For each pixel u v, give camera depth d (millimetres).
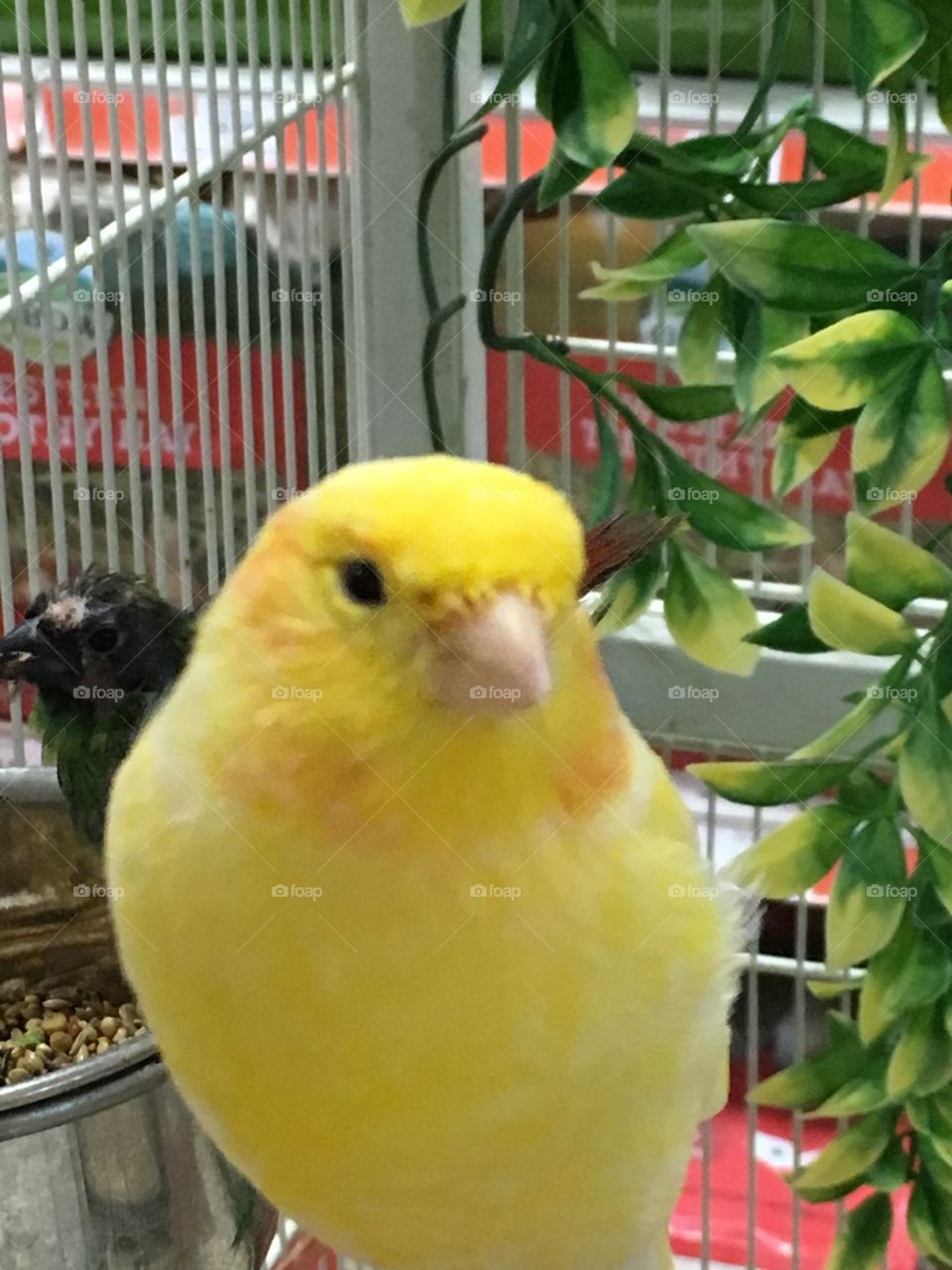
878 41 633
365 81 718
